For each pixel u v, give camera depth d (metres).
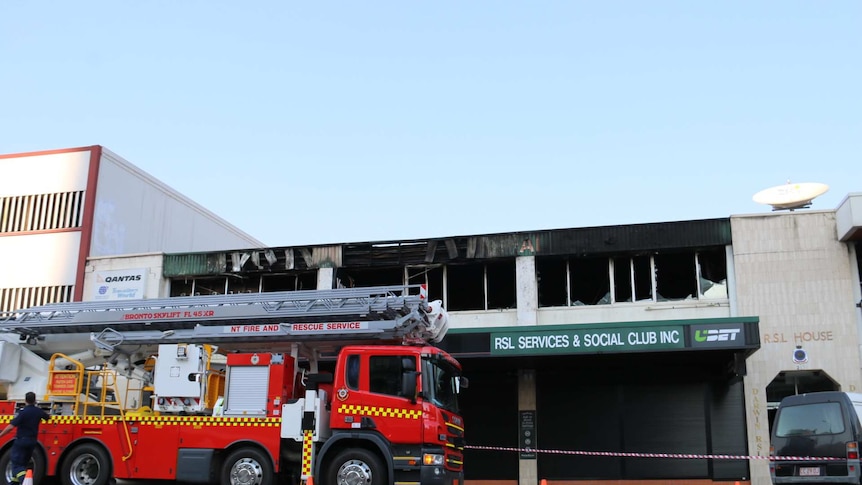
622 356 19.75
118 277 25.53
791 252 20.52
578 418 21.05
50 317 16.11
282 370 14.27
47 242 26.66
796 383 20.12
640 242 21.66
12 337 16.09
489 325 22.36
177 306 15.70
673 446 20.30
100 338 15.46
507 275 22.88
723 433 20.05
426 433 13.26
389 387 13.66
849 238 19.98
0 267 26.78
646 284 21.84
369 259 23.67
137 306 15.95
